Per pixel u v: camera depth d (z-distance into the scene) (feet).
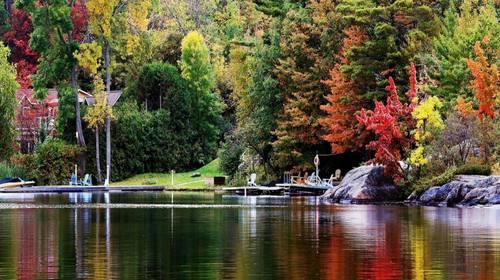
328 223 141.08
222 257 100.83
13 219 152.15
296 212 167.53
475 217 152.05
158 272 91.20
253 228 132.87
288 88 278.67
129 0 335.67
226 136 323.57
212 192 277.44
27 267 94.48
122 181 342.64
